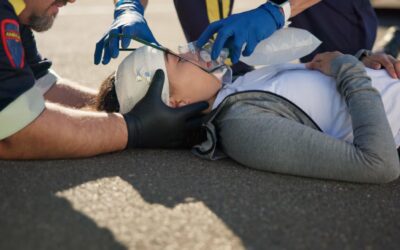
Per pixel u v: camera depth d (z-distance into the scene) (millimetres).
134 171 2111
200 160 2266
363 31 2980
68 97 2787
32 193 1885
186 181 2043
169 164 2203
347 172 2061
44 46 4852
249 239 1659
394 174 2078
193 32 3139
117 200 1857
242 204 1881
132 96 2301
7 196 1858
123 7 2514
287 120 2148
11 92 2033
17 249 1546
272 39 2424
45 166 2119
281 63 2455
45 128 2072
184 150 2381
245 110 2197
